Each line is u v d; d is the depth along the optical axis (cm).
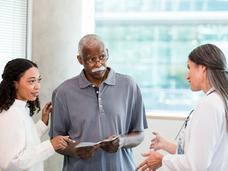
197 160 158
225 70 170
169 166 170
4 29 312
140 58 372
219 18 352
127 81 223
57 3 309
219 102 162
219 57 169
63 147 198
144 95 371
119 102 217
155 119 338
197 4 356
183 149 180
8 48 315
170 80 365
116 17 376
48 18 310
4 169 180
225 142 164
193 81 174
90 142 208
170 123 335
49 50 311
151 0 367
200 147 158
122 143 211
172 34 364
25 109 200
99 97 214
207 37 356
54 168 315
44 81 312
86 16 359
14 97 193
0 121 184
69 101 216
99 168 211
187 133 170
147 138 338
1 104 189
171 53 365
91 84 216
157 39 367
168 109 366
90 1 367
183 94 362
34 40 316
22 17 322
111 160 213
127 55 375
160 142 208
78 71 322
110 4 377
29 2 321
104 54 210
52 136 221
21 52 324
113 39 377
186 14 359
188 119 183
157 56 368
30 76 194
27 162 182
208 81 169
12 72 192
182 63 362
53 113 220
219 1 351
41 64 313
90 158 211
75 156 209
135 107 227
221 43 353
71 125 217
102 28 381
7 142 180
